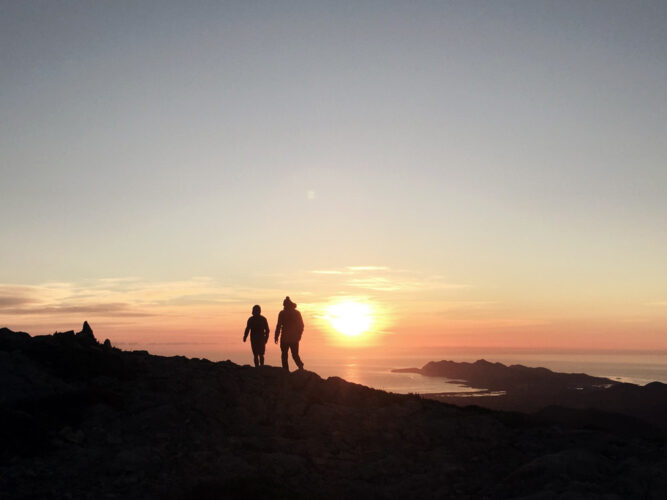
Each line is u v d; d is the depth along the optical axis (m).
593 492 10.16
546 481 10.88
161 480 10.80
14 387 14.66
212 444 12.88
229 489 10.21
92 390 14.97
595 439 14.34
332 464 12.51
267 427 14.41
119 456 11.66
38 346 17.42
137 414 14.29
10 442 11.91
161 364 18.78
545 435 14.92
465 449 13.79
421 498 11.00
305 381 18.00
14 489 10.17
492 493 11.02
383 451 13.54
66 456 11.78
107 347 19.44
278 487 10.73
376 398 17.84
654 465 11.25
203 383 16.50
